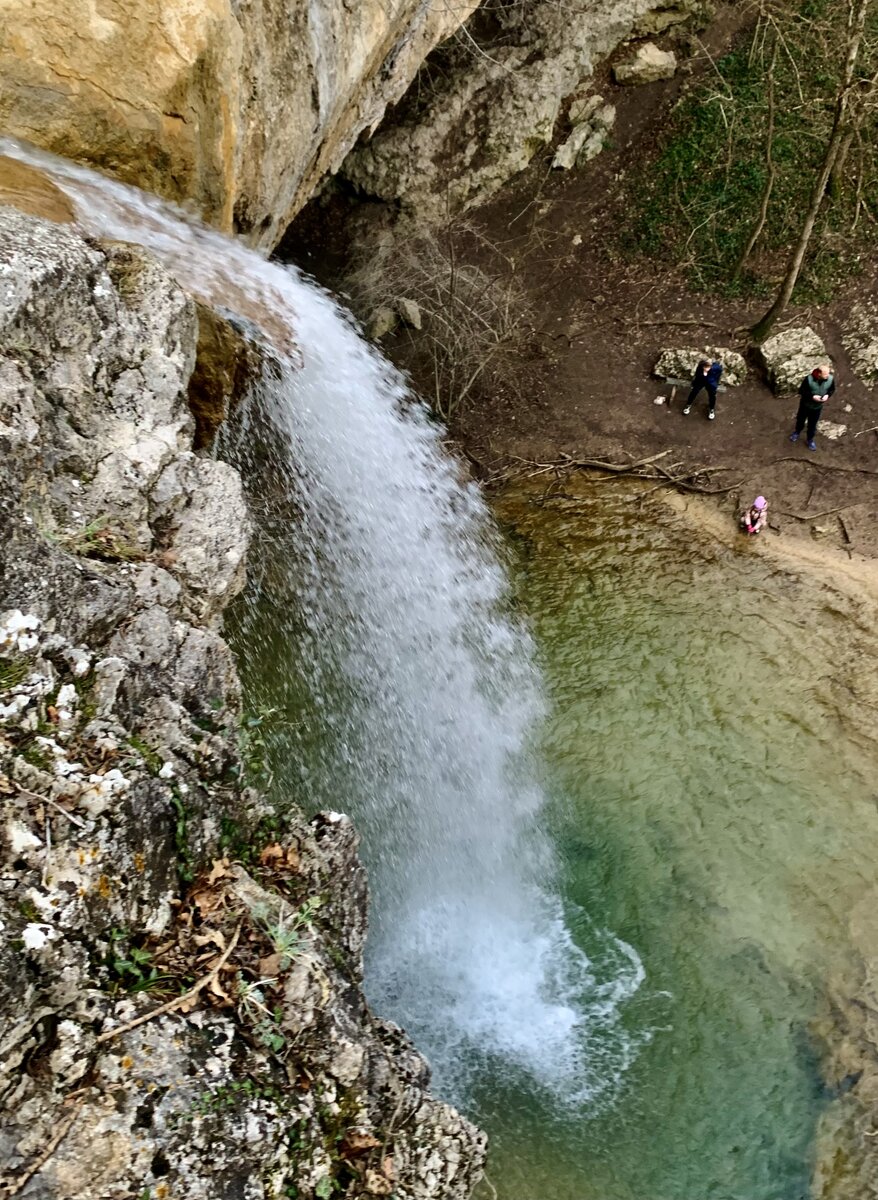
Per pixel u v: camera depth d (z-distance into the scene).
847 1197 6.79
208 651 4.80
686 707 10.89
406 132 17.14
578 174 17.94
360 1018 4.16
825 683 10.91
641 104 18.14
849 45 12.89
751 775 10.05
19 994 3.06
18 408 4.46
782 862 9.18
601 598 12.40
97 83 6.91
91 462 4.97
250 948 3.81
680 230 16.97
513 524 13.66
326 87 9.73
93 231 6.21
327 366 10.05
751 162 16.98
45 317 4.89
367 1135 3.83
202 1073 3.35
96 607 4.29
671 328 16.14
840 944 8.42
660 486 13.99
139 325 5.59
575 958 8.51
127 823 3.62
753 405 14.83
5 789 3.42
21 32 6.55
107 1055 3.20
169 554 5.15
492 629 11.83
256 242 10.06
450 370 14.93
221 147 7.74
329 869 4.57
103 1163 3.03
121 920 3.49
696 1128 7.26
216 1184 3.21
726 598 12.16
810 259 15.94
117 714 4.00
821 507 13.23
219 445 8.10
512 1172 6.90
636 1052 7.76
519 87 17.52
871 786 9.75
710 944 8.55
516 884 9.16
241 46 7.57
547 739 10.69
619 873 9.24
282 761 7.92
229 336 7.24
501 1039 7.79
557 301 16.92
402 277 15.81
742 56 17.95
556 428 15.08
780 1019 7.94
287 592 9.05
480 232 17.66
